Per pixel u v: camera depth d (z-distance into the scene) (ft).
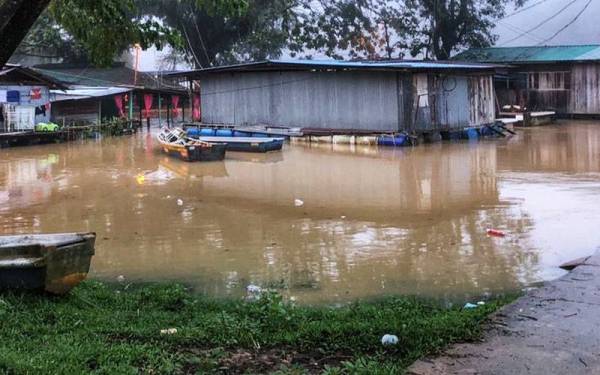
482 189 52.31
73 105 112.27
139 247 35.22
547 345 15.69
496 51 140.87
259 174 63.72
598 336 16.28
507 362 14.62
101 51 26.23
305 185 56.49
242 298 25.63
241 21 136.56
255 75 100.89
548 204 44.93
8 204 48.52
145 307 22.03
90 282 25.68
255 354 15.83
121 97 120.57
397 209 44.86
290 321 18.65
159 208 46.44
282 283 28.22
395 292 26.63
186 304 22.59
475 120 98.63
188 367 14.79
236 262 31.91
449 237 36.29
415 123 88.28
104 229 39.83
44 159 77.36
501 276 28.66
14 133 90.79
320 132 91.45
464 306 23.34
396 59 132.87
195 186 56.59
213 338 17.01
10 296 20.11
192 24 136.15
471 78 97.76
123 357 15.11
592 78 124.06
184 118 143.74
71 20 25.85
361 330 17.25
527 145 85.46
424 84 89.30
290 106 97.35
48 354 15.08
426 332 16.70
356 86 90.68
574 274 22.72
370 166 68.28
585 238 35.06
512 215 41.65
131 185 57.41
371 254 32.99
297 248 34.53
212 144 74.74
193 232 38.65
